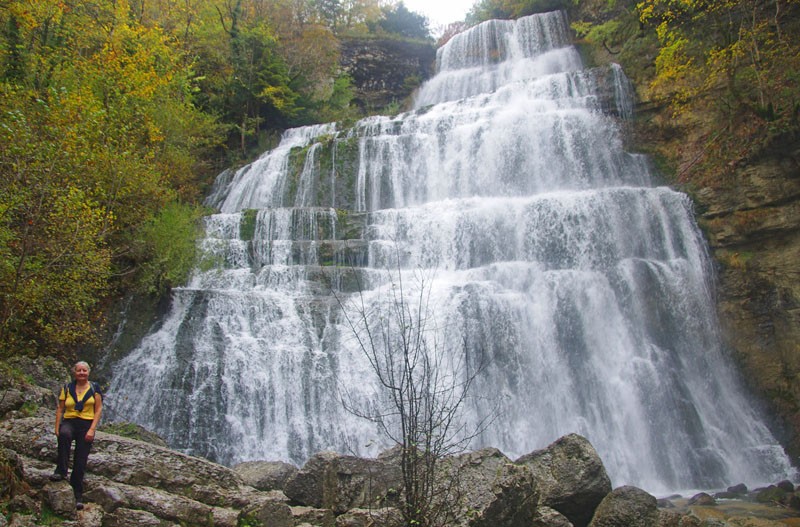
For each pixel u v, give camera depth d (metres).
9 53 21.44
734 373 18.47
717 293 19.59
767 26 21.39
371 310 17.30
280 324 16.97
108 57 22.34
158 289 17.11
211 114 32.38
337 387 15.98
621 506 9.75
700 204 20.86
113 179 16.20
